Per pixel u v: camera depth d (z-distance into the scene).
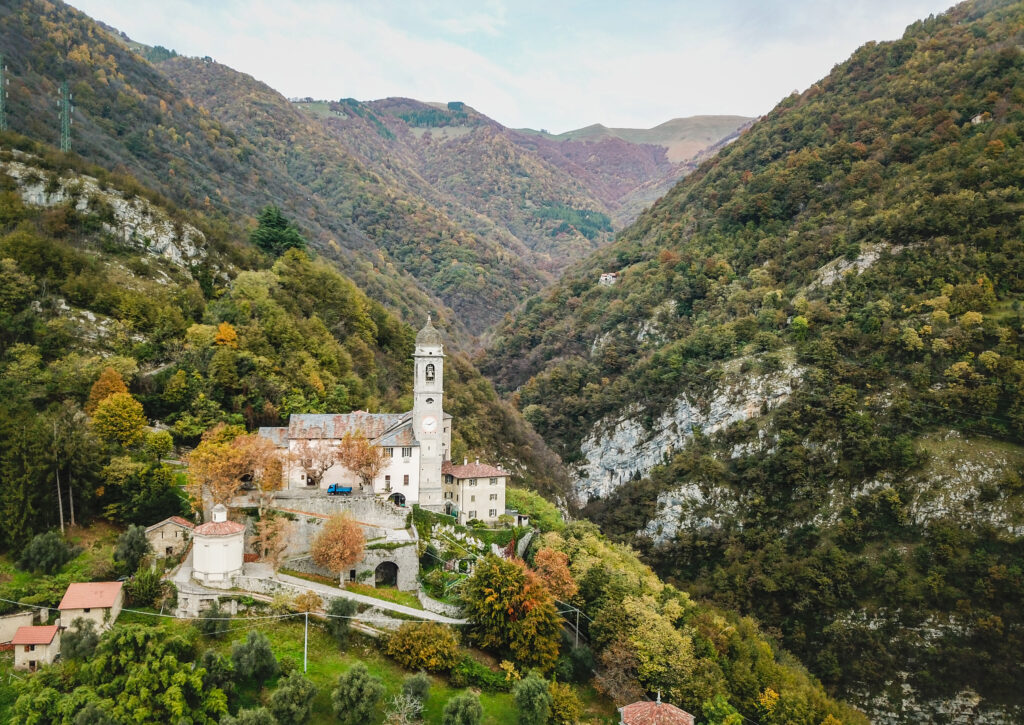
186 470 98.75
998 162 179.50
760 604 142.50
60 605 66.69
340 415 106.00
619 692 81.00
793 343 183.62
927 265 174.12
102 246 142.00
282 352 130.00
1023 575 124.94
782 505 159.50
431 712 70.25
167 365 116.62
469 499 108.88
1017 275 161.62
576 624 91.75
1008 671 119.38
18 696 58.16
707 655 88.75
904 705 122.81
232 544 76.69
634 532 176.12
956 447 145.12
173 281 145.38
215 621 70.81
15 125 182.25
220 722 58.03
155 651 60.78
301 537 86.44
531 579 83.88
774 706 85.38
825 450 159.62
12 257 117.75
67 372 101.19
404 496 101.56
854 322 175.75
